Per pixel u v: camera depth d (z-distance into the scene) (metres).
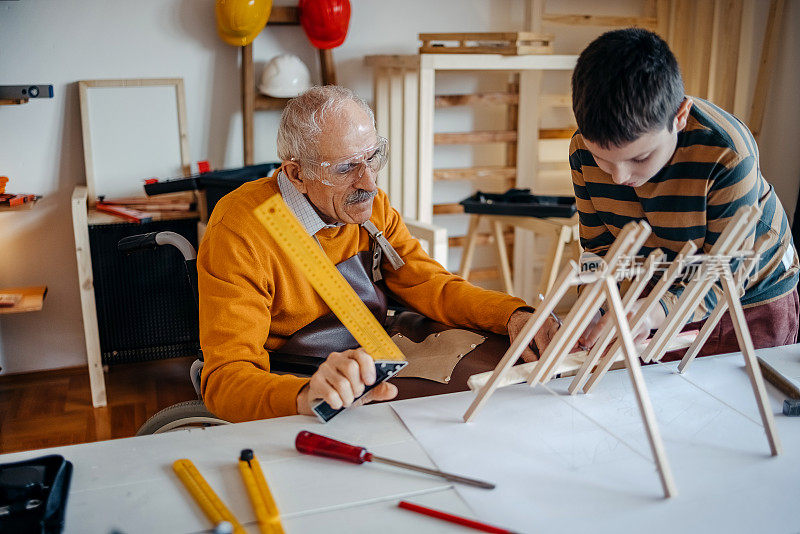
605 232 1.55
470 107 3.36
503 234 3.49
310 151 1.34
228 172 2.73
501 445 0.97
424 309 1.63
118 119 2.85
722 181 1.24
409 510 0.83
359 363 1.03
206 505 0.83
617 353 1.07
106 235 2.74
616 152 1.06
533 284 3.57
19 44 2.74
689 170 1.26
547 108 3.45
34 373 3.00
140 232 2.78
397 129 3.08
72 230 2.93
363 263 1.60
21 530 0.77
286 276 1.41
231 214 1.40
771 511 0.83
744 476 0.90
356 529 0.80
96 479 0.90
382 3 3.11
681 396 1.11
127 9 2.82
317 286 1.03
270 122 3.09
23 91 2.56
